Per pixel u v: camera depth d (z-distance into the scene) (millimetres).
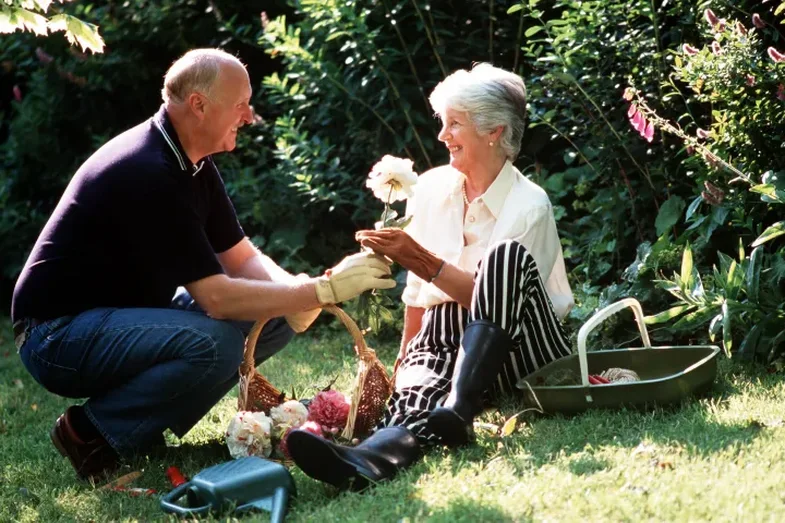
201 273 3291
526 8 5383
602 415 3303
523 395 3447
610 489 2648
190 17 6953
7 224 7039
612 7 4824
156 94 7059
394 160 3408
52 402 4691
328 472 2855
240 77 3307
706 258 4582
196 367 3271
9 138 7316
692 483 2623
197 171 3438
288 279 3738
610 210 4961
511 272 3225
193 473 3303
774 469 2709
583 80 4879
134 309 3357
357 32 5574
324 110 5871
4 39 7262
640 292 4469
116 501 3098
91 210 3275
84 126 7109
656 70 4746
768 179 4023
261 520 2719
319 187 5738
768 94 4148
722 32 4277
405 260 3346
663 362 3705
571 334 4582
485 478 2822
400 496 2734
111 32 6879
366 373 3346
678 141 4824
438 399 3352
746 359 3990
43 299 3357
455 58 5594
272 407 3471
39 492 3291
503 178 3520
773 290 4039
